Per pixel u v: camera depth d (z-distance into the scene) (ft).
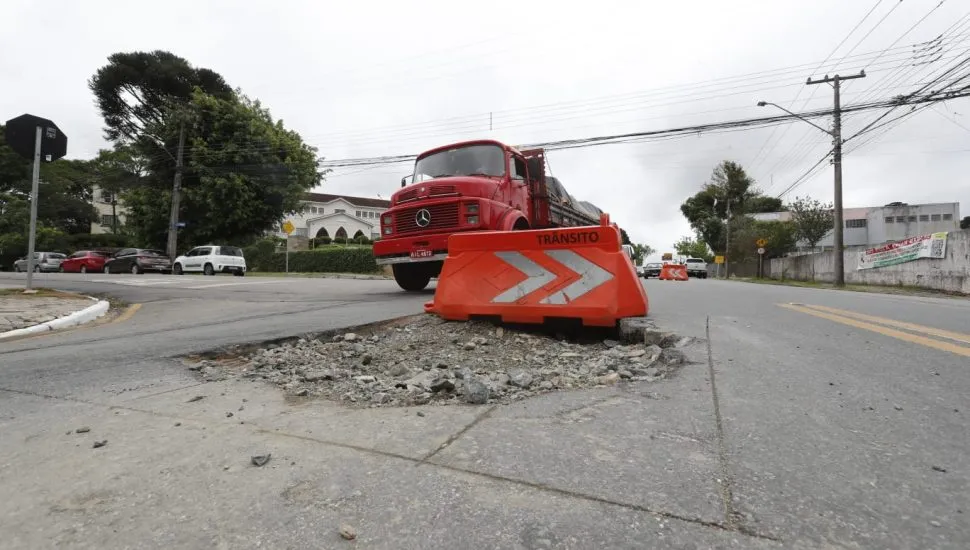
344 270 89.86
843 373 9.46
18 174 139.44
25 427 7.21
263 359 12.12
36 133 29.86
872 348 11.76
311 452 6.11
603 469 5.49
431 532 4.33
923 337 13.23
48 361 11.89
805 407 7.52
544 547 4.09
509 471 5.47
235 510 4.76
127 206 101.40
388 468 5.61
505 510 4.66
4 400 8.59
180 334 15.69
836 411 7.33
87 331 17.54
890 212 151.84
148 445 6.43
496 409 7.77
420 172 30.91
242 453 6.12
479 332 14.65
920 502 4.75
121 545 4.26
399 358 12.12
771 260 120.26
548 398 8.33
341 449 6.19
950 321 16.55
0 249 125.90
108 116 99.25
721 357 10.75
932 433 6.48
